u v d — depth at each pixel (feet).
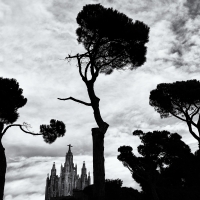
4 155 46.37
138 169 96.32
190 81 60.54
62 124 56.95
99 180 34.73
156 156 89.40
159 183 95.35
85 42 42.63
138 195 102.63
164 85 62.44
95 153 36.70
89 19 38.68
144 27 41.14
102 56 42.86
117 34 38.93
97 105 40.40
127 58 43.96
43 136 55.52
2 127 48.65
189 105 57.88
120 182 92.48
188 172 74.95
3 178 44.57
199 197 73.82
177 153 81.82
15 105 54.65
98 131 38.06
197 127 56.34
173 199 82.84
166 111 63.36
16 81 55.36
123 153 98.78
